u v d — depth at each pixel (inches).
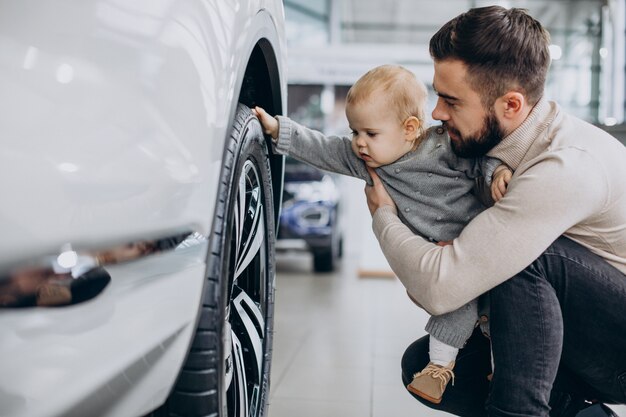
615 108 355.6
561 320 51.4
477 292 50.5
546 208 48.3
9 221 25.7
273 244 66.2
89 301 29.0
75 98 29.1
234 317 57.7
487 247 49.3
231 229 44.7
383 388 106.3
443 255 51.3
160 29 34.9
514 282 51.0
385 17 501.0
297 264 319.0
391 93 55.7
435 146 57.0
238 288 59.6
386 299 207.9
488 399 53.7
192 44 37.5
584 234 52.6
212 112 39.1
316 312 181.0
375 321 168.1
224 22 42.4
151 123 33.0
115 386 31.3
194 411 40.5
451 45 50.8
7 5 28.5
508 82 50.2
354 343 140.9
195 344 40.0
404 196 58.1
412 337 148.3
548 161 49.3
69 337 28.1
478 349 60.3
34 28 28.8
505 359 51.5
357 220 386.9
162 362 34.8
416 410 95.0
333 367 119.5
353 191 378.6
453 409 61.6
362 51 329.1
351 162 60.6
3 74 27.2
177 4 37.1
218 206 42.1
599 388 57.1
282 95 70.1
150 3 34.9
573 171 48.5
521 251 48.9
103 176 29.5
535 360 50.9
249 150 51.8
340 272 287.3
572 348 55.0
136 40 33.0
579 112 419.2
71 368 28.3
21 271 26.3
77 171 28.3
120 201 30.6
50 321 27.4
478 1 465.4
